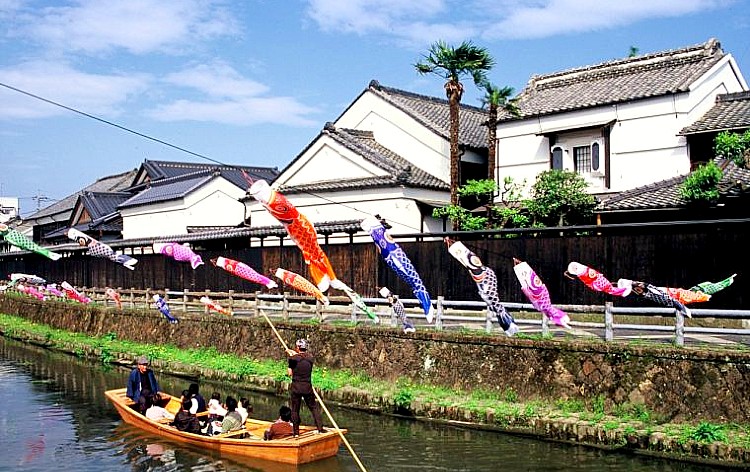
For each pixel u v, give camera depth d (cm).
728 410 1342
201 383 2264
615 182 2600
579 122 2694
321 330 2089
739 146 1844
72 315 3447
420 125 3141
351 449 1357
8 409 1969
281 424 1488
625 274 1780
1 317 4200
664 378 1427
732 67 2689
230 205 4116
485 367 1700
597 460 1344
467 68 2534
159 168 5072
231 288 2902
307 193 3122
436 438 1534
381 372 1903
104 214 4912
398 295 2303
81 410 1955
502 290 2009
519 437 1510
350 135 3206
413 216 2831
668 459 1315
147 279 3350
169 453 1517
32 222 6216
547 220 2448
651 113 2527
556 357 1586
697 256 1667
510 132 2888
